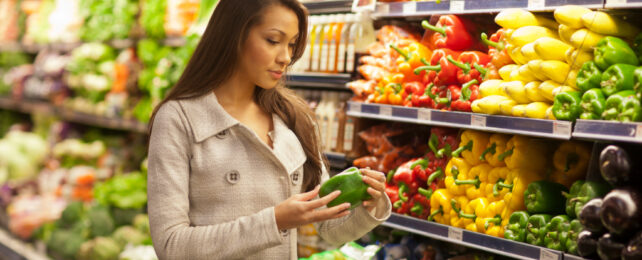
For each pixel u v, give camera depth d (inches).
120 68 174.1
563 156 82.5
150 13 162.6
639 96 64.9
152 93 157.0
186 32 154.8
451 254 102.0
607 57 70.2
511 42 82.1
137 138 191.9
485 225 86.4
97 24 183.2
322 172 71.4
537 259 77.0
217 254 55.5
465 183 90.5
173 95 62.5
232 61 61.3
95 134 199.6
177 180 58.5
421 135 107.4
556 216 76.9
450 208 94.3
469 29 96.1
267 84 60.7
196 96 62.1
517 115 80.4
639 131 63.2
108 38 181.8
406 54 99.9
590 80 72.0
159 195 57.9
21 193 202.5
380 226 113.2
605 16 72.3
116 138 193.9
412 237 106.0
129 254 144.3
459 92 91.0
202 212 61.2
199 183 60.7
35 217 181.2
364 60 110.0
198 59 62.2
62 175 191.8
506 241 81.7
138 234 153.4
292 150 65.9
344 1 108.7
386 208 65.6
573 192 74.8
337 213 56.9
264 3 58.4
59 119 218.8
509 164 86.5
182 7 154.9
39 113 227.5
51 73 200.1
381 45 109.7
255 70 59.9
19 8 235.3
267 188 62.5
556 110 74.4
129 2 175.8
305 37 65.2
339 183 62.9
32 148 213.0
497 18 84.0
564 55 76.4
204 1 151.6
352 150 115.5
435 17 101.8
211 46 61.2
